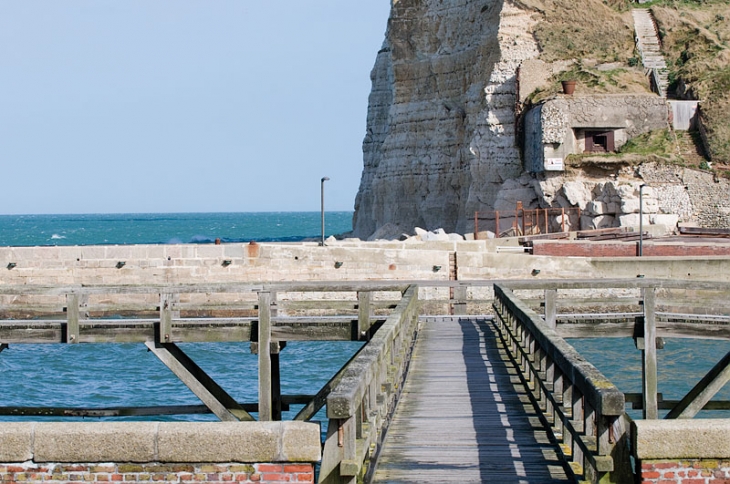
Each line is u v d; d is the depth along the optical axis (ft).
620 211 196.24
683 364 114.01
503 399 59.88
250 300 143.64
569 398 46.34
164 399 98.78
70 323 75.00
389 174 270.87
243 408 79.61
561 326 81.41
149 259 145.89
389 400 50.83
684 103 211.61
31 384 106.73
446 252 146.92
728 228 190.29
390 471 43.39
